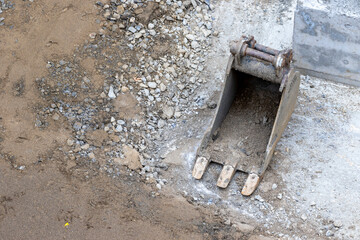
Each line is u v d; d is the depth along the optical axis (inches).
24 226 156.4
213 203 169.6
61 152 171.8
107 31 197.8
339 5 184.4
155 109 187.0
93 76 188.5
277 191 172.1
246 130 179.8
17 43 190.2
